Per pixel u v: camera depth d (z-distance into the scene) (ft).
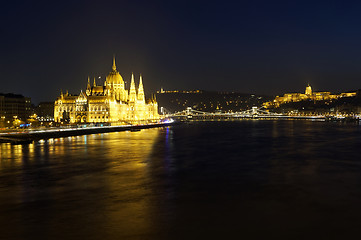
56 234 137.59
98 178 237.66
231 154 362.94
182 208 168.86
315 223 148.25
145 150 397.60
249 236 135.03
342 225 146.20
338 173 254.88
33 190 204.23
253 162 307.78
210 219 153.17
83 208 169.07
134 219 153.28
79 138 571.69
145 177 241.55
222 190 203.92
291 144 466.29
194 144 470.80
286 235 136.26
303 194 193.98
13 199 185.37
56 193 197.16
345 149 403.95
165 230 140.87
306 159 325.21
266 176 244.42
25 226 145.89
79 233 138.41
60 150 393.29
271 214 159.63
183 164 296.51
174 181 228.43
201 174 252.21
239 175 248.32
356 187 210.38
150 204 175.63
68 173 255.29
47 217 156.35
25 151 381.19
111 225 146.30
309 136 604.08
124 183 222.48
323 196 189.67
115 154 359.66
